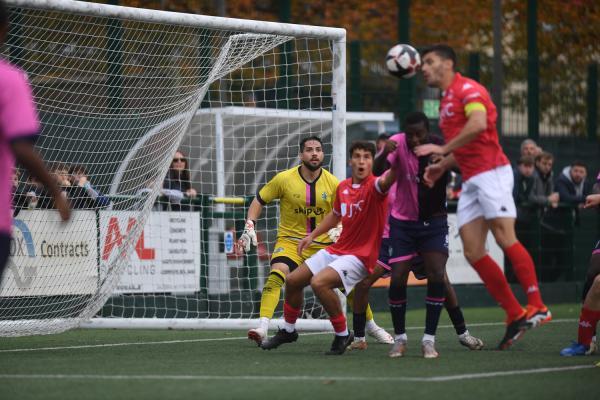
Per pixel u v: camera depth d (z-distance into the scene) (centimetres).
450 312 2308
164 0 4559
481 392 1547
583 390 1583
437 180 2089
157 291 3164
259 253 3253
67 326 2589
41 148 2870
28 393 1559
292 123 3362
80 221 2781
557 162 4684
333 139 2812
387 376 1741
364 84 4144
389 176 2014
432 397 1491
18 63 2833
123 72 3036
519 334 1848
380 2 6147
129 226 2852
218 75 2875
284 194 2466
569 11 6481
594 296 2122
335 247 2142
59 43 2875
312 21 6028
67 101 2931
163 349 2358
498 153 1883
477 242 1883
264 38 2866
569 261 4294
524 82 4612
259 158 3441
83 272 2780
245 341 2614
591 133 4788
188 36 3164
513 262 1856
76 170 2808
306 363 1975
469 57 4438
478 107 1838
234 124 3428
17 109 1254
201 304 3212
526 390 1573
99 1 3722
